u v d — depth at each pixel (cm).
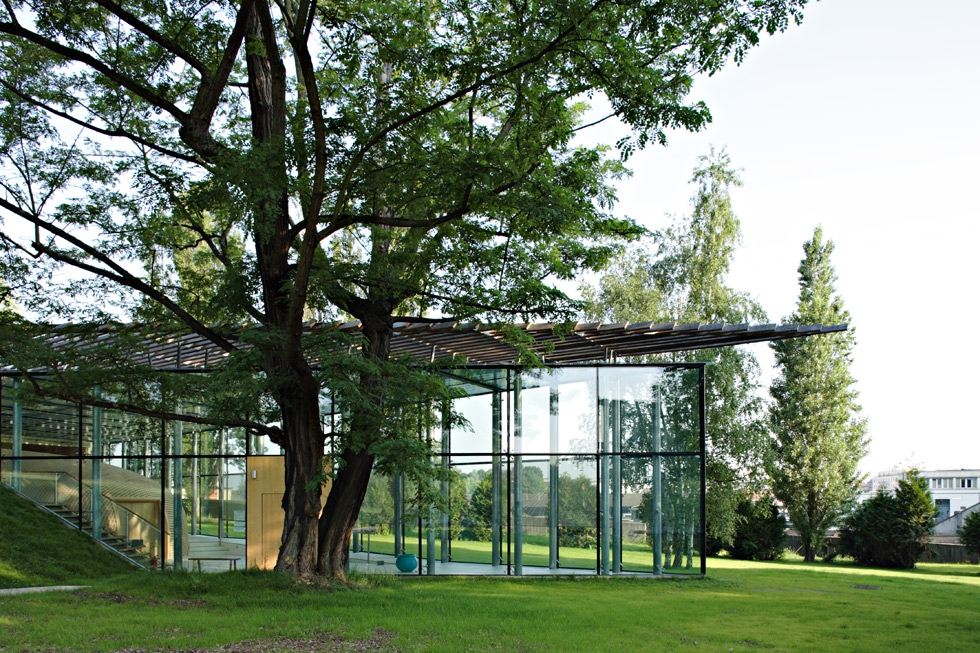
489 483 2003
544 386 2025
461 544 1983
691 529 1969
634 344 2116
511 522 1986
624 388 2023
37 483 2058
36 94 1550
